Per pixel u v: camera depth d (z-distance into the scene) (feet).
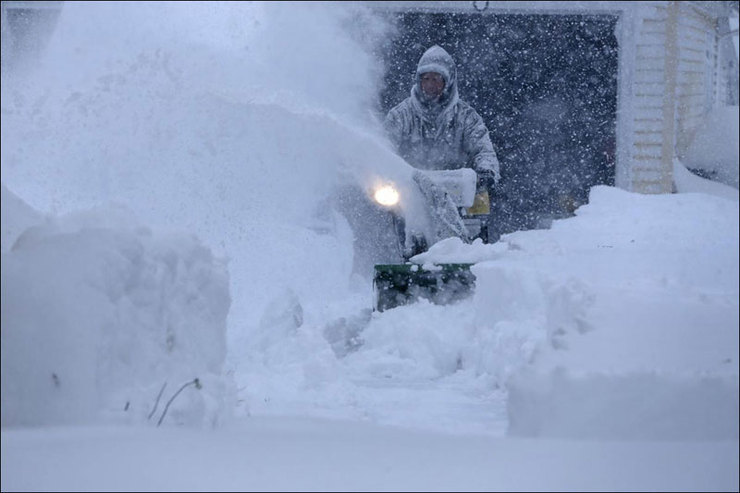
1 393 35.29
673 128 159.53
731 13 200.64
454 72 113.09
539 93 168.45
